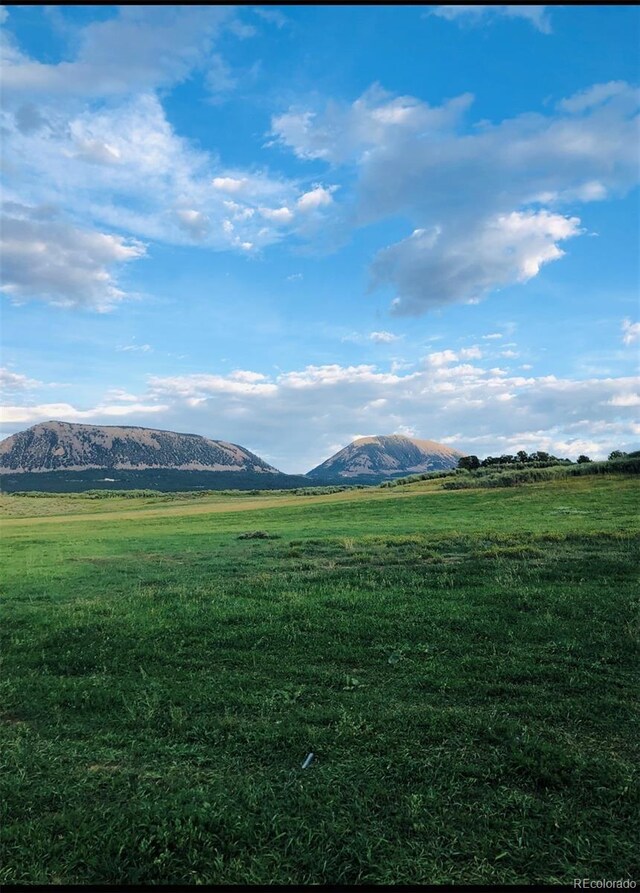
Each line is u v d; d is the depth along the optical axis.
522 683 9.25
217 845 5.38
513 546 21.89
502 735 7.34
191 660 11.12
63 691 9.62
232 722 8.04
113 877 5.01
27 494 142.75
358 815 5.73
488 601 14.23
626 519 29.86
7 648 12.44
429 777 6.41
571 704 8.23
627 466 53.50
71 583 20.03
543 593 14.51
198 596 16.50
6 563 25.80
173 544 30.80
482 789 6.18
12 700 9.32
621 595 13.98
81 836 5.48
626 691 8.62
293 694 9.15
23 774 6.73
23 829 5.61
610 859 5.06
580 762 6.51
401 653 10.91
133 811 5.85
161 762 7.05
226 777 6.62
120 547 30.58
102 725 8.25
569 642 10.94
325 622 13.07
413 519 38.69
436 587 16.20
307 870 5.03
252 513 54.94
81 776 6.71
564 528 27.45
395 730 7.60
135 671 10.72
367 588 16.58
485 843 5.28
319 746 7.25
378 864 5.02
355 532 32.50
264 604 14.99
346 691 9.26
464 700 8.69
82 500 126.75
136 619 14.12
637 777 6.23
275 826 5.58
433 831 5.46
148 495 144.12
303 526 38.41
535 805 5.82
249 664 10.79
